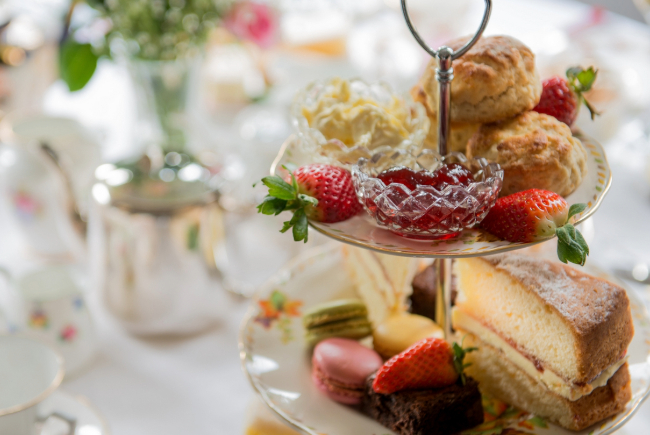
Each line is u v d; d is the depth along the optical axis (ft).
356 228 2.23
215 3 3.02
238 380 2.87
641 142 3.44
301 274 2.72
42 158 3.18
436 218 2.13
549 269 2.45
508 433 2.38
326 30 4.24
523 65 2.29
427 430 2.33
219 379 2.88
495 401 2.52
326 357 2.43
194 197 2.91
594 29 4.27
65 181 3.18
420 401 2.33
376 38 4.24
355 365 2.42
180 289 2.94
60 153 3.18
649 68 3.80
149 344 3.01
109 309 3.00
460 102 2.29
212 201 2.94
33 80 3.72
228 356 2.96
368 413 2.39
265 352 2.52
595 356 2.32
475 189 2.13
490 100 2.28
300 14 4.27
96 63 3.27
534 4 4.83
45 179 3.21
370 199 2.18
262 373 2.47
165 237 2.89
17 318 2.82
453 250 2.14
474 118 2.30
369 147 2.33
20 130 3.26
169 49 2.91
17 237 3.47
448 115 2.23
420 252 2.13
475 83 2.27
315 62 4.08
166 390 2.83
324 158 2.33
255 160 3.26
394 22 4.46
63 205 3.21
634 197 3.29
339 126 2.33
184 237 2.91
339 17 4.33
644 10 4.47
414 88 2.47
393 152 2.31
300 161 2.42
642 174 3.36
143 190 2.92
